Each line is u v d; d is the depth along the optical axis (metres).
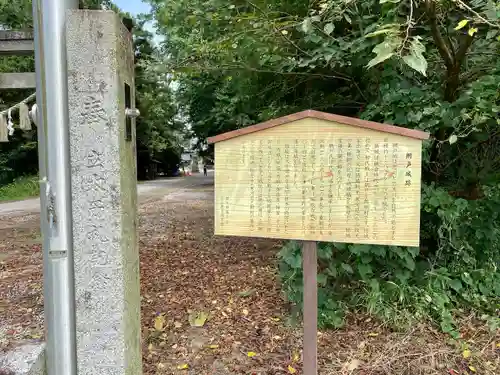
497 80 2.76
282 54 3.74
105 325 1.98
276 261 4.95
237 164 2.17
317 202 2.08
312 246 2.13
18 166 19.02
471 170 3.56
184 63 4.10
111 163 1.94
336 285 3.33
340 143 2.04
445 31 3.15
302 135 2.08
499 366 2.53
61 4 1.92
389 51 2.16
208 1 3.53
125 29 2.09
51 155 1.93
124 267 2.01
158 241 6.57
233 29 3.62
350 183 2.04
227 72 4.19
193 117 13.71
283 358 2.74
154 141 25.47
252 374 2.56
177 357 2.80
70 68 1.90
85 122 1.92
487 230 3.25
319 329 3.04
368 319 3.08
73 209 1.95
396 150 1.98
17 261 5.26
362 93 3.85
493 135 3.44
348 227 2.05
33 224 8.52
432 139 3.09
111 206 1.95
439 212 3.07
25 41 2.39
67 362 2.00
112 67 1.90
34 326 2.96
